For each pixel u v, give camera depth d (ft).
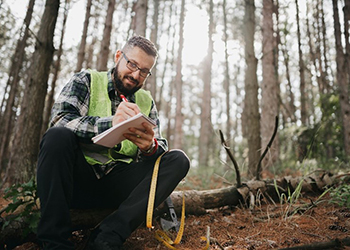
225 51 36.63
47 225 4.74
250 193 8.79
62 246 4.69
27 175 13.19
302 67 29.89
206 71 48.19
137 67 6.13
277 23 31.32
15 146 22.26
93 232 5.21
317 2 33.42
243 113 37.17
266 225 7.18
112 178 6.14
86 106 6.08
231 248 5.91
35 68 14.26
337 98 22.63
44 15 14.71
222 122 60.85
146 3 21.52
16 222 5.91
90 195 6.19
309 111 36.94
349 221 6.77
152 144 5.87
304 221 7.21
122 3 38.34
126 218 5.24
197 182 17.76
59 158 4.95
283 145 23.62
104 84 6.33
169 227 7.04
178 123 33.83
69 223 4.94
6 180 17.24
